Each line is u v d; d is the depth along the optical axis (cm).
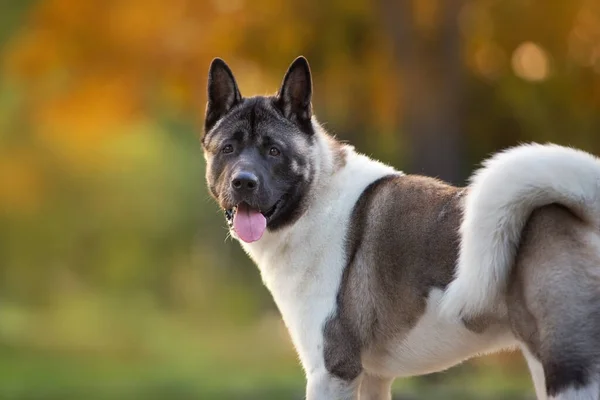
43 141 2777
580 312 518
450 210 604
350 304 635
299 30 1845
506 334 589
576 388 511
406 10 1661
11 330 2534
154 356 2064
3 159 2766
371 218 639
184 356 2053
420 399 1223
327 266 646
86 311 3200
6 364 1897
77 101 2020
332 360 639
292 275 657
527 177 539
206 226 3678
